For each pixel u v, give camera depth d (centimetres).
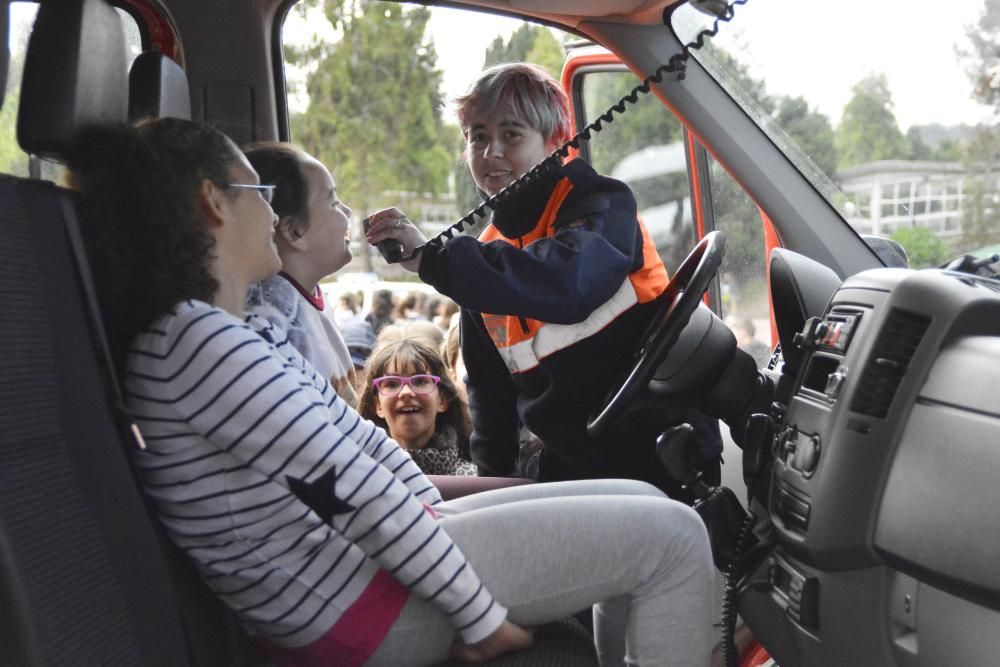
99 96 137
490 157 223
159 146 133
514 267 198
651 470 215
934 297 132
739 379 195
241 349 129
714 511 172
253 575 134
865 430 137
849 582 141
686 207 284
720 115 236
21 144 131
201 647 134
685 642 146
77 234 123
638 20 241
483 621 136
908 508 129
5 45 116
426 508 155
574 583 144
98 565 113
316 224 185
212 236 135
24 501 103
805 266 177
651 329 201
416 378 250
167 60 167
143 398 130
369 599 137
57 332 114
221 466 131
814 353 155
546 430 219
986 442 119
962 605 124
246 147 185
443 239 209
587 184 212
